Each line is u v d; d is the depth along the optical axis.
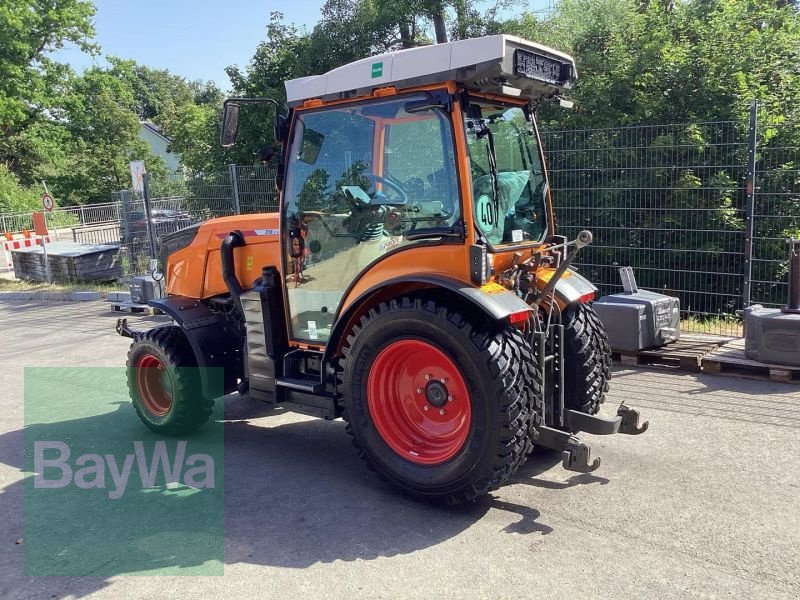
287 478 4.42
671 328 6.57
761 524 3.54
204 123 18.50
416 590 3.09
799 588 2.99
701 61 10.27
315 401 4.38
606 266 8.03
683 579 3.09
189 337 4.93
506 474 3.66
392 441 4.04
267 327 4.59
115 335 9.08
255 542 3.60
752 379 5.91
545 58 3.86
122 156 38.00
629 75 10.74
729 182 7.73
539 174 4.51
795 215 7.59
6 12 28.81
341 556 3.42
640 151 8.07
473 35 14.15
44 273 14.13
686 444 4.61
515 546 3.44
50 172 34.44
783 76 10.09
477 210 3.78
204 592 3.17
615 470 4.27
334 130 4.23
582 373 4.40
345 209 4.25
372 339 3.92
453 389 3.86
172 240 5.62
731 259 8.02
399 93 3.85
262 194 10.88
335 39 15.05
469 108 3.78
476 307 3.74
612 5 13.02
